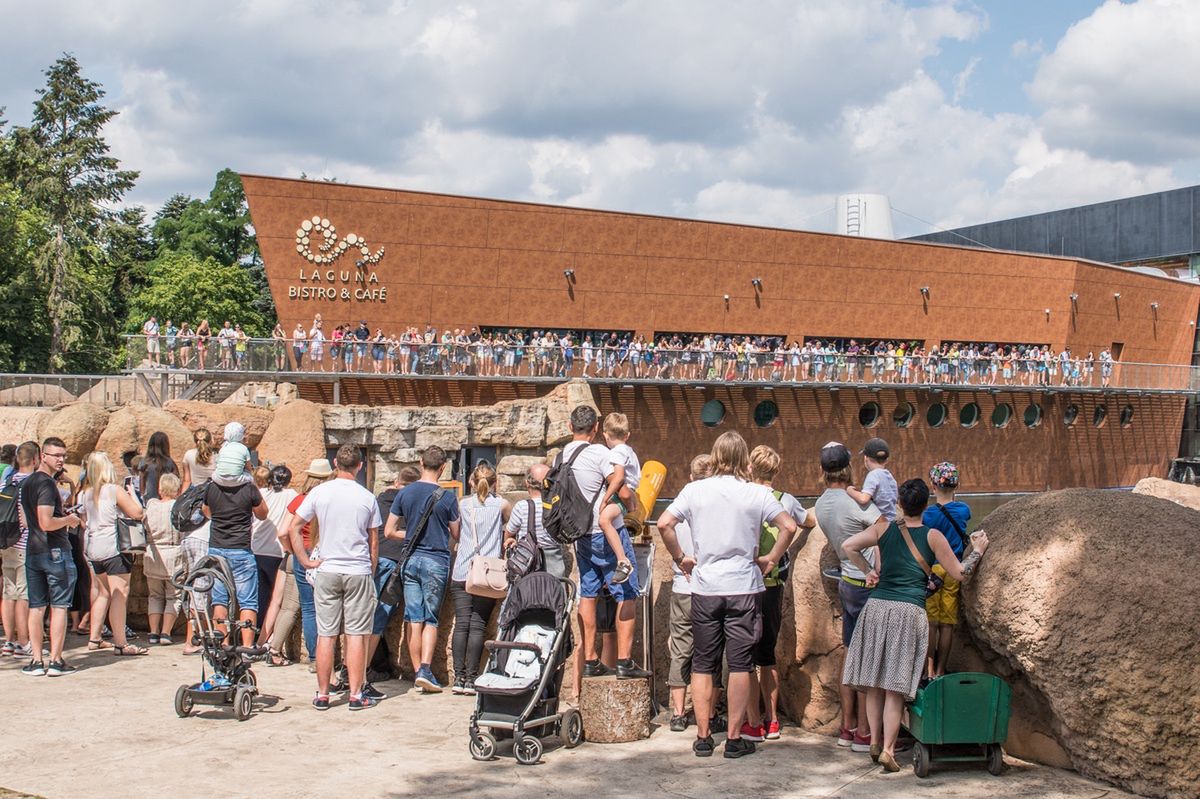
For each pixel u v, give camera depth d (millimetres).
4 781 6871
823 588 8086
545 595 7738
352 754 7539
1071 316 51094
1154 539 6645
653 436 40375
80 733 8047
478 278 38594
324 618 8844
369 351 33219
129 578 11453
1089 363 47844
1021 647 6801
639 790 6672
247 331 66688
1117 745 6492
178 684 9695
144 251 77500
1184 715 6234
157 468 11977
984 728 6832
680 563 7547
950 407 46781
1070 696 6613
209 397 30750
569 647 7848
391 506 10227
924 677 7020
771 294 43781
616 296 40812
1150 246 64375
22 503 9945
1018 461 49000
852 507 7508
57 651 10055
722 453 7488
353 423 25516
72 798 6523
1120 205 66375
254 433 21156
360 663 8898
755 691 7711
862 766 7152
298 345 32125
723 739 7910
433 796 6590
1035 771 6992
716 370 39094
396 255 37312
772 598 7840
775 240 43531
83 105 65125
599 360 37125
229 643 8750
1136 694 6344
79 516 10984
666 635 9078
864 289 45719
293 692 9562
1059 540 6852
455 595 9430
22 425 18234
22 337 56250
